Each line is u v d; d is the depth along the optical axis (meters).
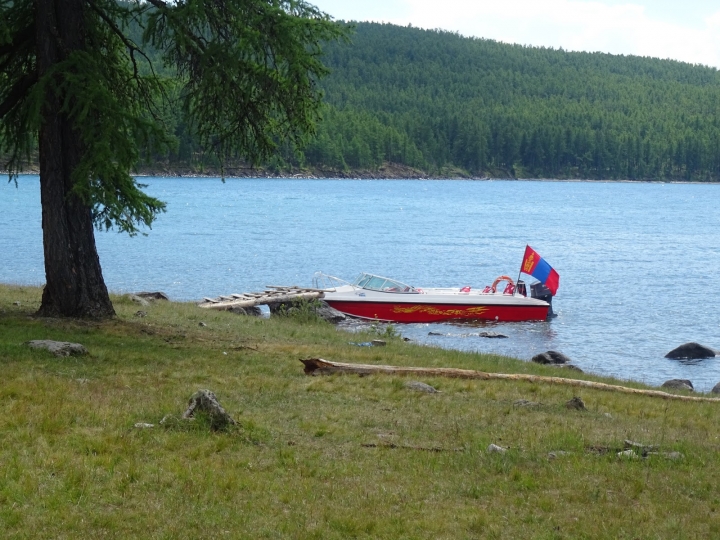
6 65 20.33
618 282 48.09
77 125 18.05
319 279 46.22
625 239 77.69
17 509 8.12
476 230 84.31
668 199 166.12
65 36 18.92
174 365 16.14
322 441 11.28
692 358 28.41
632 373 25.95
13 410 11.33
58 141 19.30
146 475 9.27
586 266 55.78
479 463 10.47
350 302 33.88
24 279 42.22
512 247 67.19
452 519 8.55
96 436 10.56
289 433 11.58
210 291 40.91
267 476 9.58
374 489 9.36
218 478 9.29
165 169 169.75
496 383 17.11
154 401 12.61
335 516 8.41
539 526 8.46
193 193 134.75
